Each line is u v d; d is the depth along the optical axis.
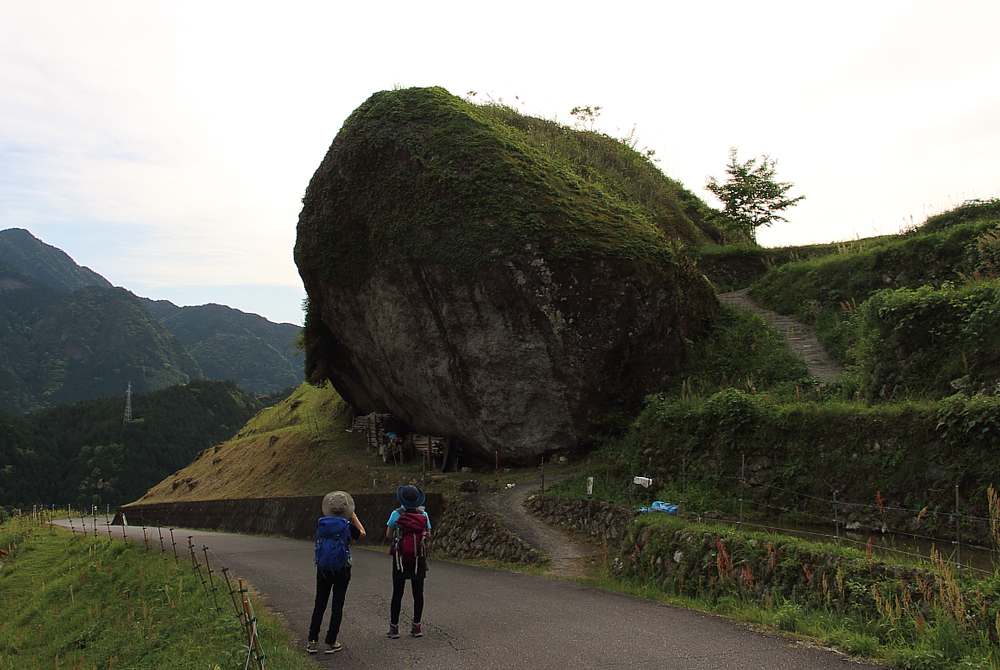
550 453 15.82
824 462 10.20
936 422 9.13
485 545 12.26
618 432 15.33
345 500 6.58
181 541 18.05
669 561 8.78
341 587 6.27
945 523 8.48
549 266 15.21
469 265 15.55
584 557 10.70
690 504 10.94
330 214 18.59
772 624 6.55
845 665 5.33
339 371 23.31
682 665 5.40
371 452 22.58
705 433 11.94
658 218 22.81
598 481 13.08
